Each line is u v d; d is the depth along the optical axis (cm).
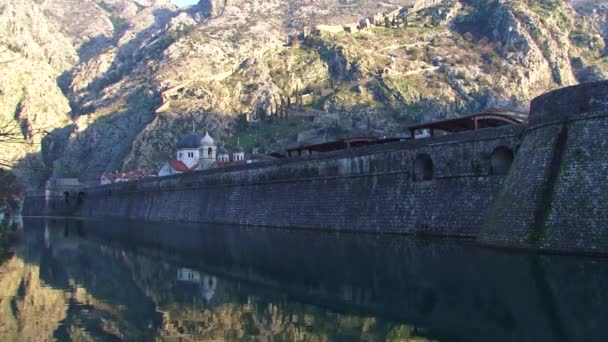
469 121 6725
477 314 2823
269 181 9188
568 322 2564
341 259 4862
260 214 9250
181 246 6744
